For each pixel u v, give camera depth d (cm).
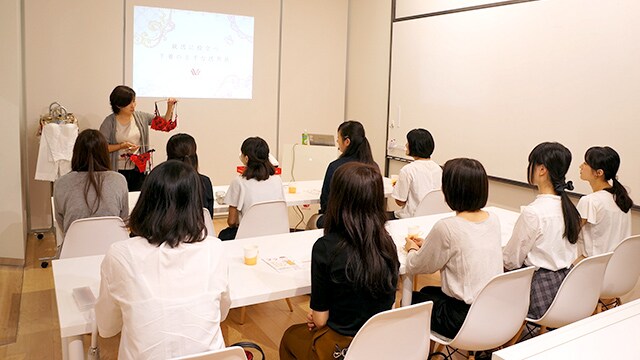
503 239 310
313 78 678
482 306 219
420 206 387
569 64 427
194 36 598
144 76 575
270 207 344
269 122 657
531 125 462
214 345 164
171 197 161
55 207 306
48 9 518
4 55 419
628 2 383
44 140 471
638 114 383
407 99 602
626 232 313
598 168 309
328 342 199
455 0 529
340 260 191
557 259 266
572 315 251
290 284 224
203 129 617
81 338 189
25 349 313
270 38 643
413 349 194
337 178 194
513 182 482
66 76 535
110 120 459
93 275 225
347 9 689
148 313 156
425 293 262
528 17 456
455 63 533
